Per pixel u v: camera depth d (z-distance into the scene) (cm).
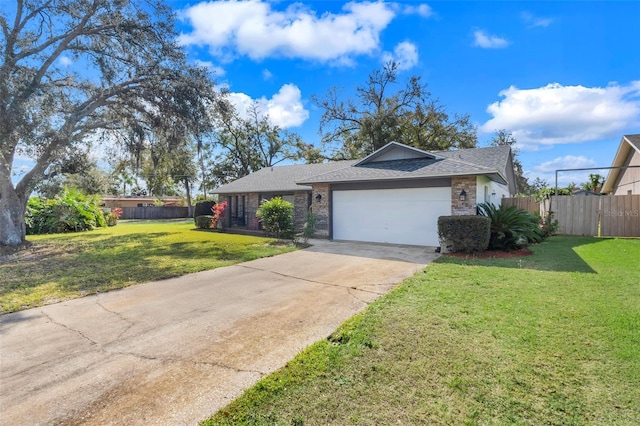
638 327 389
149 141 1443
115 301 569
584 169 1396
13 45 1064
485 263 791
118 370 329
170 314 496
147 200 4619
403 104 2827
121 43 1169
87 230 2014
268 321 455
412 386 286
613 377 292
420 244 1152
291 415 254
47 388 300
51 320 481
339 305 516
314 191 1411
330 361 331
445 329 399
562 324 404
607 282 590
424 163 1228
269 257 975
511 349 345
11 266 887
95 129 1359
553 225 1285
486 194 1235
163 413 260
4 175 1205
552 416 246
